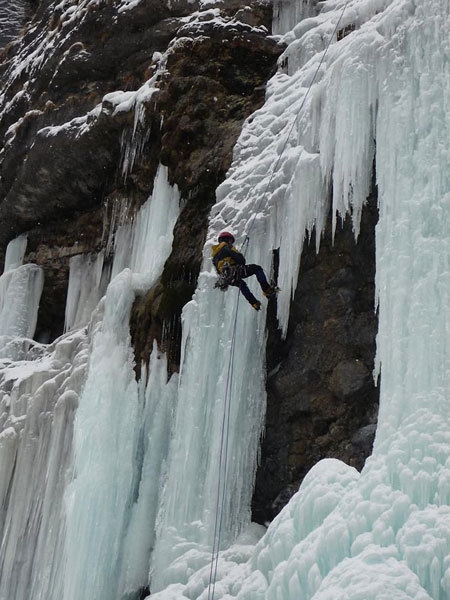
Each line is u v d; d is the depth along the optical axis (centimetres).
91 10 1572
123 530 1055
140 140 1377
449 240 791
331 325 962
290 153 1032
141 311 1184
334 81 981
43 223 1700
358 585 629
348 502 718
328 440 950
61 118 1568
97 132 1451
